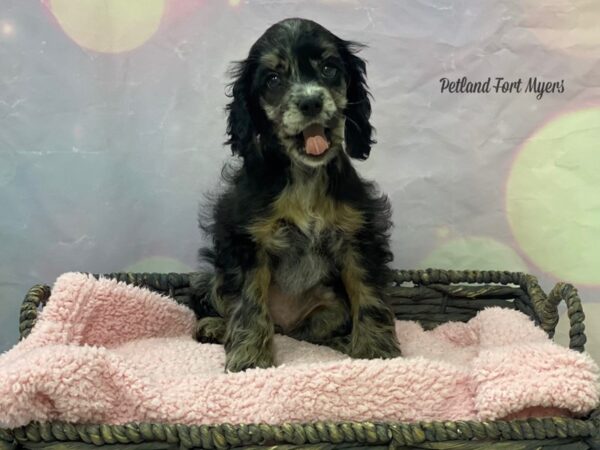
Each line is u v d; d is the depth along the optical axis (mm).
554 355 327
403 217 561
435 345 472
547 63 523
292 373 335
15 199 560
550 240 552
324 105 389
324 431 294
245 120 427
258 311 432
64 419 310
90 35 531
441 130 544
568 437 295
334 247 441
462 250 564
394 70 536
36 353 322
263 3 531
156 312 488
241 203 432
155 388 340
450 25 525
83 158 555
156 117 551
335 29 533
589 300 558
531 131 536
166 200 567
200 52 539
